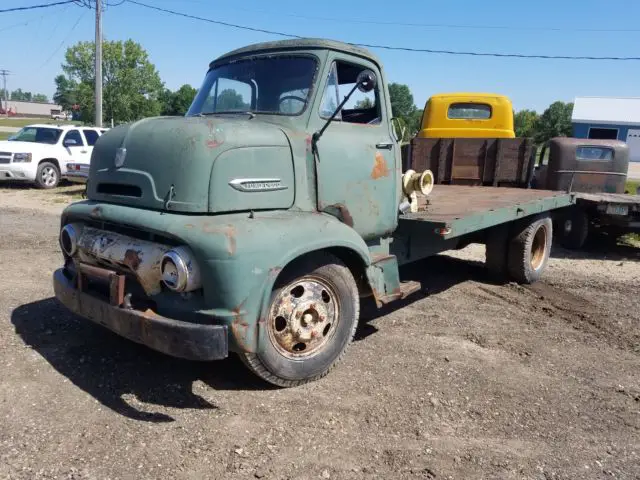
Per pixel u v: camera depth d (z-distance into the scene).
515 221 6.78
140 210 3.67
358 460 3.06
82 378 3.90
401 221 5.04
